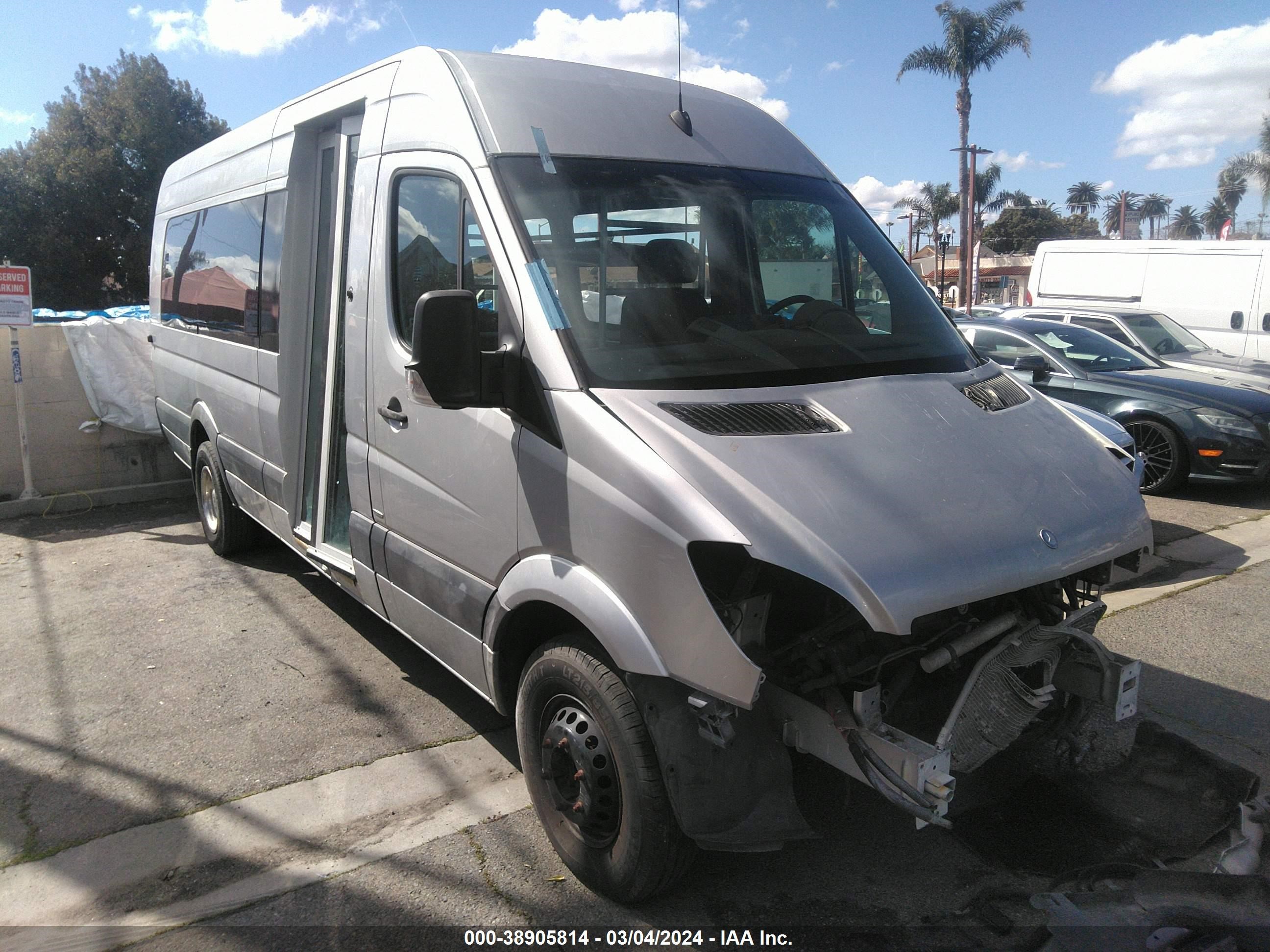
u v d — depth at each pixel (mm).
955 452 2957
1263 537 7461
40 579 6406
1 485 8320
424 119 3699
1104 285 14703
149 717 4367
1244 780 3732
